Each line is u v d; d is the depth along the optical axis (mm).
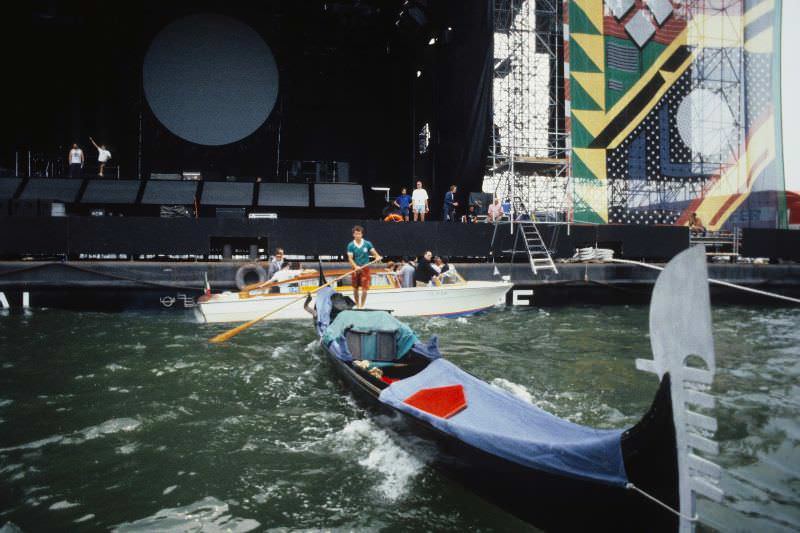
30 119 21500
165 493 4422
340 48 24953
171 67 21891
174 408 6336
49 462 4953
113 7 21031
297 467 4867
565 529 3637
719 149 18984
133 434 5586
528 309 14930
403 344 6891
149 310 13922
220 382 7344
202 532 3869
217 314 11773
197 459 5031
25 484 4555
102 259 14656
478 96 18797
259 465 4906
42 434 5566
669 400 2986
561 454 3475
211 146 22484
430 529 3924
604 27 18422
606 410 6359
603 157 18453
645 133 18641
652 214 18672
